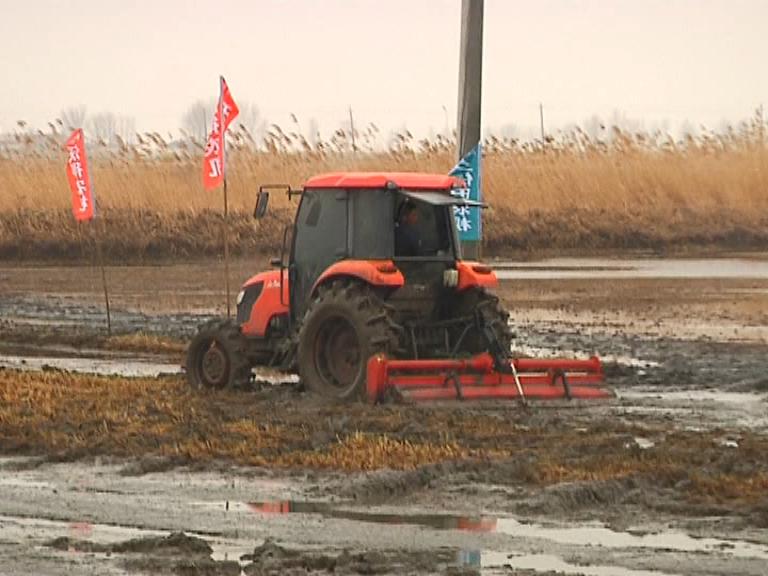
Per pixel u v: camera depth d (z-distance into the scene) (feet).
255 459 185.98
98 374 265.54
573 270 502.38
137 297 445.37
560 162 620.08
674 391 247.70
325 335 233.35
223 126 322.55
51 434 202.80
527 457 183.21
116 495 170.71
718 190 612.29
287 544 147.33
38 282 495.41
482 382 224.74
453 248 238.07
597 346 313.32
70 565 139.54
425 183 236.63
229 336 243.81
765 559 139.74
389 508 162.50
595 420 214.48
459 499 165.58
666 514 157.79
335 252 236.63
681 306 391.45
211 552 144.25
